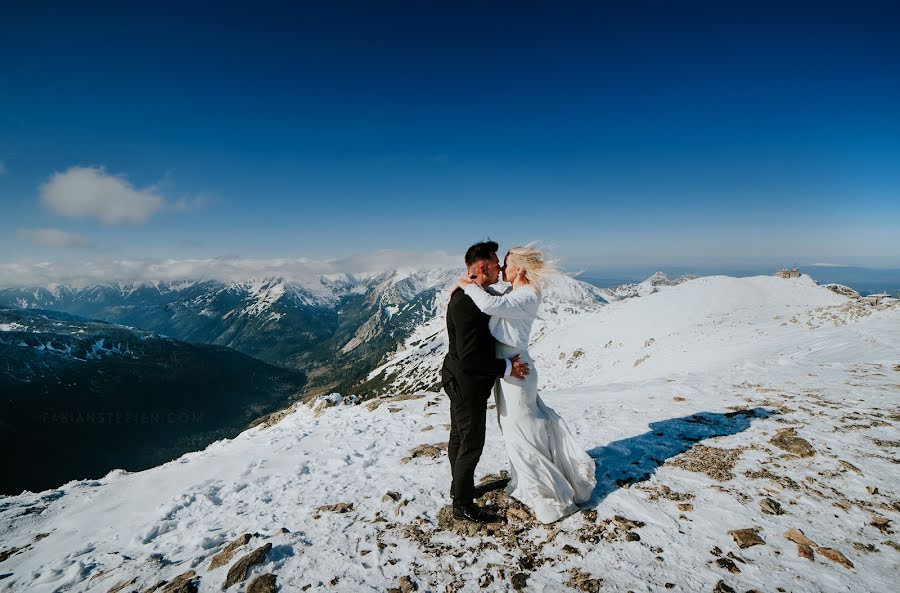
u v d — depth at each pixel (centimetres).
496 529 370
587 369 4172
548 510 374
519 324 380
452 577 309
